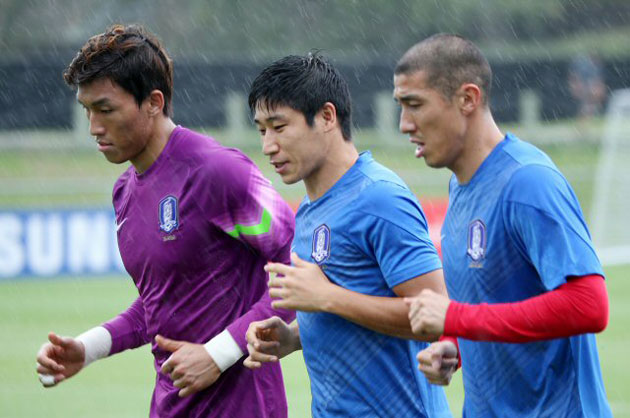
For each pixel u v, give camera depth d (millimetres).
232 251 13523
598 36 101500
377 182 11961
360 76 68688
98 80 12930
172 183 13438
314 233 12266
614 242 56469
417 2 91875
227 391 13492
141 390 27516
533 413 11406
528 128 70562
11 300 41156
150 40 13453
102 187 61719
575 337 11125
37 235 45938
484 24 95938
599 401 11297
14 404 25844
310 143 12039
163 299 13625
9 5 92875
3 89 67188
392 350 12109
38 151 67938
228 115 67500
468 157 11500
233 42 92062
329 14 91875
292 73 12000
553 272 10500
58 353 14148
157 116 13523
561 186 10852
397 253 11680
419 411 12242
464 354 12008
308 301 11594
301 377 29000
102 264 46531
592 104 70625
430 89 11234
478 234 11367
